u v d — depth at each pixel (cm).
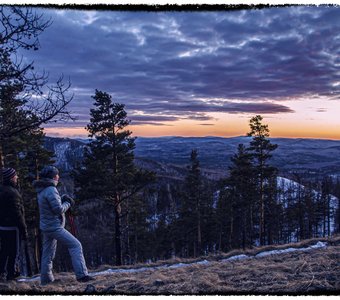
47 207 481
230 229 3650
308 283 385
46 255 510
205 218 3347
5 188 518
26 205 2011
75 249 493
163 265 771
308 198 4084
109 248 3819
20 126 638
